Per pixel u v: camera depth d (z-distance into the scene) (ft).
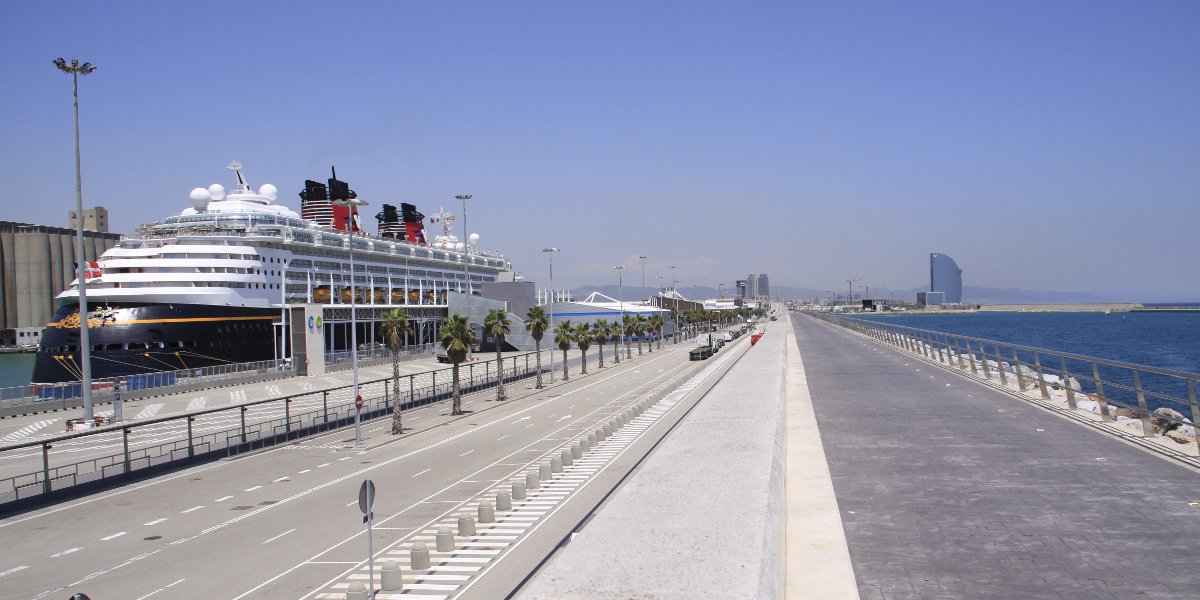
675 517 53.93
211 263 302.25
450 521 87.86
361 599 57.52
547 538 78.07
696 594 38.78
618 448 131.13
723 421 103.81
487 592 62.34
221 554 77.25
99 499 106.52
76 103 168.14
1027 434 95.20
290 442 153.79
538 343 257.14
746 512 54.90
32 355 566.36
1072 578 47.26
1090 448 85.15
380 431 166.71
